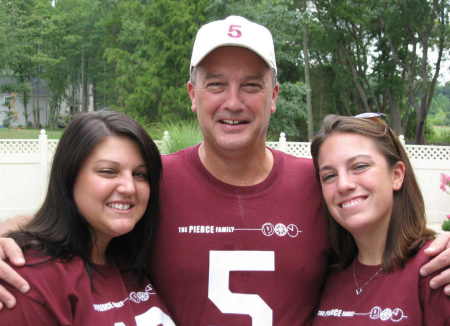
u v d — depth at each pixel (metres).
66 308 1.83
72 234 1.96
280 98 20.83
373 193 2.07
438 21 21.91
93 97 46.25
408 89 24.42
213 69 2.28
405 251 2.01
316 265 2.34
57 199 1.99
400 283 1.97
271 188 2.40
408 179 2.16
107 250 2.24
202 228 2.33
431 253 1.90
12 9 39.62
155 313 2.17
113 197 2.00
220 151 2.36
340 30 22.41
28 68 44.28
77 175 1.99
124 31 32.31
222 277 2.28
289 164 2.51
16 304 1.72
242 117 2.30
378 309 2.00
